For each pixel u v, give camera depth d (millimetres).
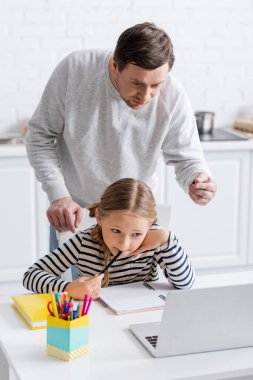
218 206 4266
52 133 2627
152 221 2156
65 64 2504
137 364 1711
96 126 2516
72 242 2289
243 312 1788
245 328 1814
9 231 3984
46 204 3996
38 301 2008
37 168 2613
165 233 2189
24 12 4137
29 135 2646
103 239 2232
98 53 2486
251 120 4551
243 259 4398
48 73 4258
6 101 4234
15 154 3871
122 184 2074
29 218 3992
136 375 1656
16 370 1674
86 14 4230
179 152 2600
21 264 4043
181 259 2197
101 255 2270
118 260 2260
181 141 2598
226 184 4238
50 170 2598
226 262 4371
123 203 2037
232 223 4316
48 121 2590
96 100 2480
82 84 2477
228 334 1803
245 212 4324
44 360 1723
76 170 2639
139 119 2516
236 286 1737
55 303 1750
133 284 2230
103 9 4250
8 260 4020
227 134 4352
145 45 2105
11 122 4270
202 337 1777
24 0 4117
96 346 1805
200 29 4445
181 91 2541
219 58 4527
